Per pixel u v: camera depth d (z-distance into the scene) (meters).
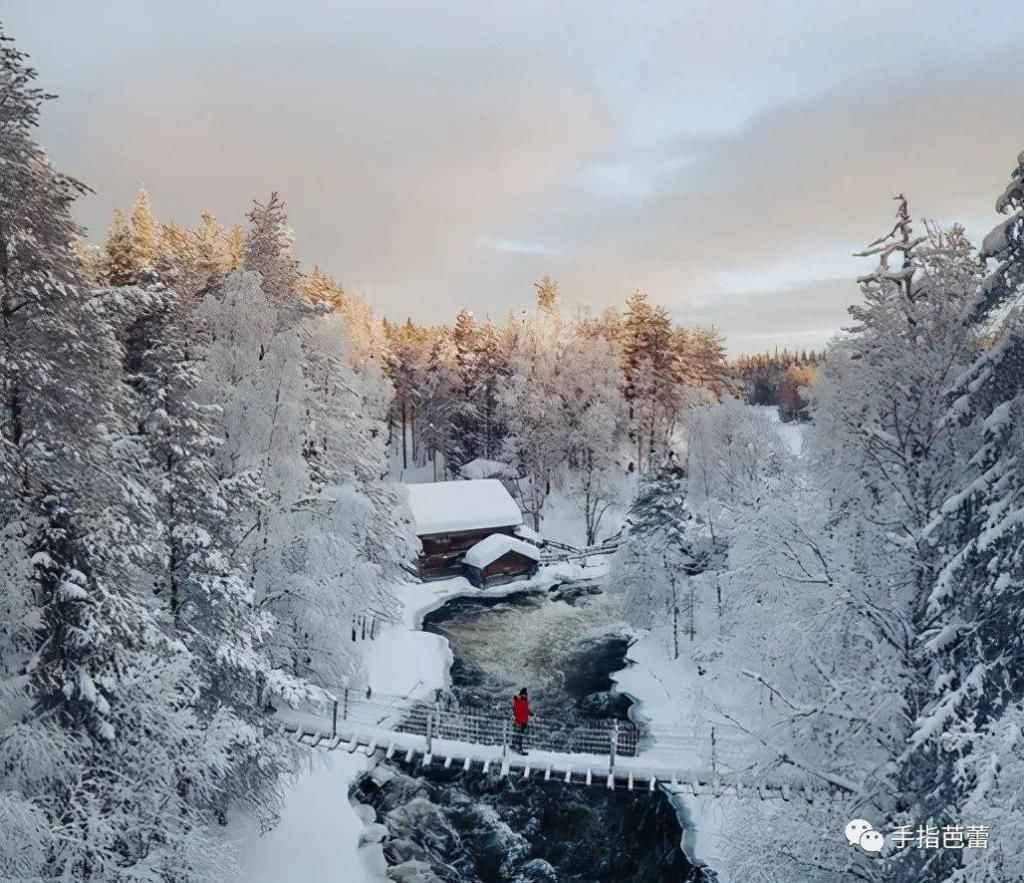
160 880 11.10
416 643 34.62
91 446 13.09
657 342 61.28
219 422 22.03
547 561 50.62
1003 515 10.64
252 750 15.26
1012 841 9.16
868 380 14.89
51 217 12.62
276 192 28.12
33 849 10.12
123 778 12.01
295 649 22.08
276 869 16.58
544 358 60.94
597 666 33.62
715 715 21.39
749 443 38.47
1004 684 10.80
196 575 15.71
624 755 23.22
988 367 11.14
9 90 12.04
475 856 19.53
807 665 15.23
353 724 23.17
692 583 32.12
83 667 11.82
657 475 34.69
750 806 14.85
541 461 56.97
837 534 15.60
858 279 15.07
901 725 13.47
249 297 23.39
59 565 11.71
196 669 15.21
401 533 34.38
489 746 22.56
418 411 77.25
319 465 27.38
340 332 32.22
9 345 11.98
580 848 19.92
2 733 11.23
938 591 11.56
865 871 13.20
